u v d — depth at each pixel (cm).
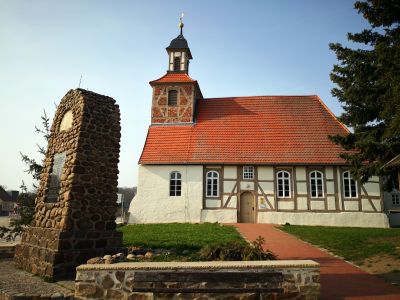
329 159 2336
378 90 1445
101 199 1031
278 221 2294
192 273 627
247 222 2331
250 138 2517
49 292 732
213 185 2397
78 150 995
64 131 1102
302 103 2738
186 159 2414
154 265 679
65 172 1018
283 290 627
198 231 1744
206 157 2416
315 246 1366
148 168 2445
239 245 952
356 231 1805
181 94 2700
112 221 1052
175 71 2917
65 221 931
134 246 1200
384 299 734
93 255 967
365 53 1490
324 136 2478
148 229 1872
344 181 2342
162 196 2392
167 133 2602
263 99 2805
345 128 2520
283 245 1387
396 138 1474
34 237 1023
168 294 654
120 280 675
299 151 2400
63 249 903
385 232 1739
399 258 1086
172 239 1423
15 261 1081
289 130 2545
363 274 949
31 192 1512
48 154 1158
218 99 2858
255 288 620
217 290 621
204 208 2355
